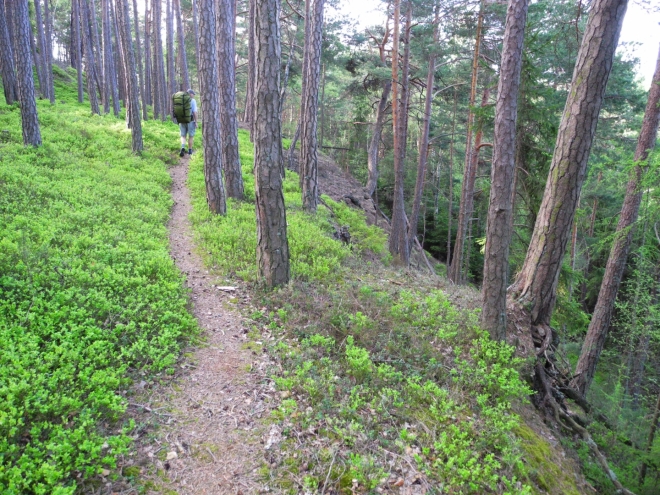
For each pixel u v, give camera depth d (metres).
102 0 26.77
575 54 11.30
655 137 10.32
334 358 5.78
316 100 14.62
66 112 24.11
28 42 13.13
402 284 9.27
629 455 6.75
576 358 16.89
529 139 10.34
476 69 15.41
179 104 17.17
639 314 14.06
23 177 9.95
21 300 5.32
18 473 3.04
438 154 33.53
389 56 22.66
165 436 4.14
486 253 6.48
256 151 7.02
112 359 4.87
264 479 3.83
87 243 7.43
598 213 22.69
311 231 11.32
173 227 10.73
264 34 6.41
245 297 7.38
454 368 5.96
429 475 4.08
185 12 34.78
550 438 5.82
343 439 4.31
